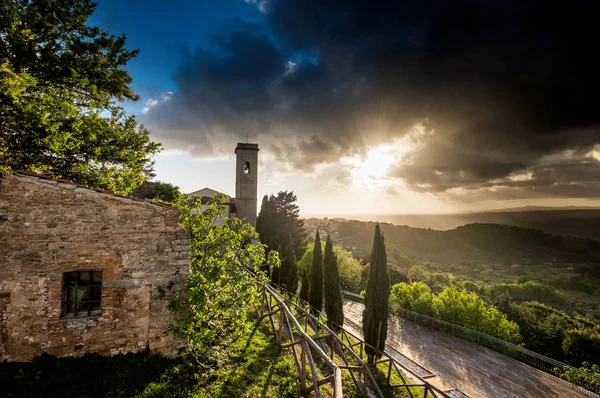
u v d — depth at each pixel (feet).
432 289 117.08
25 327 21.01
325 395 21.94
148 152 48.42
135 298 23.39
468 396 36.22
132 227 23.52
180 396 18.86
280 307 29.32
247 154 101.50
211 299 25.29
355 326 56.29
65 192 22.03
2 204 20.84
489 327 61.41
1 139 25.84
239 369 22.91
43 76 35.12
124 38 43.70
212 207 32.32
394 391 30.86
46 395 18.02
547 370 46.14
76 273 22.95
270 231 120.26
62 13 36.73
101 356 22.29
